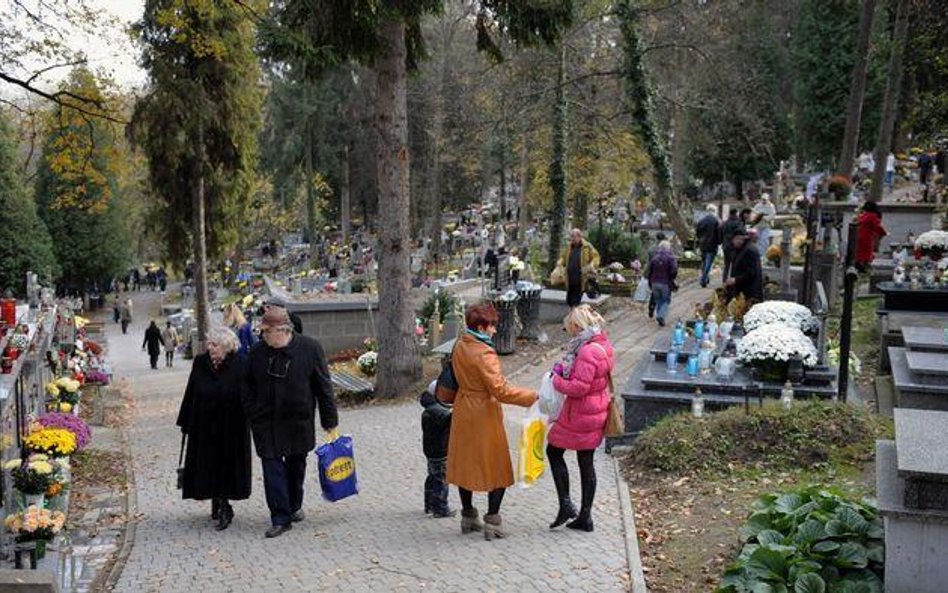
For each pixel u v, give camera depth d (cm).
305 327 2236
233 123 2783
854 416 958
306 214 6088
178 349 3928
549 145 3034
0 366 895
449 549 754
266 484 821
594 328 754
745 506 818
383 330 1577
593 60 2992
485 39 1630
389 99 1530
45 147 1855
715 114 3288
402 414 1398
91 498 1035
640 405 1107
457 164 5228
